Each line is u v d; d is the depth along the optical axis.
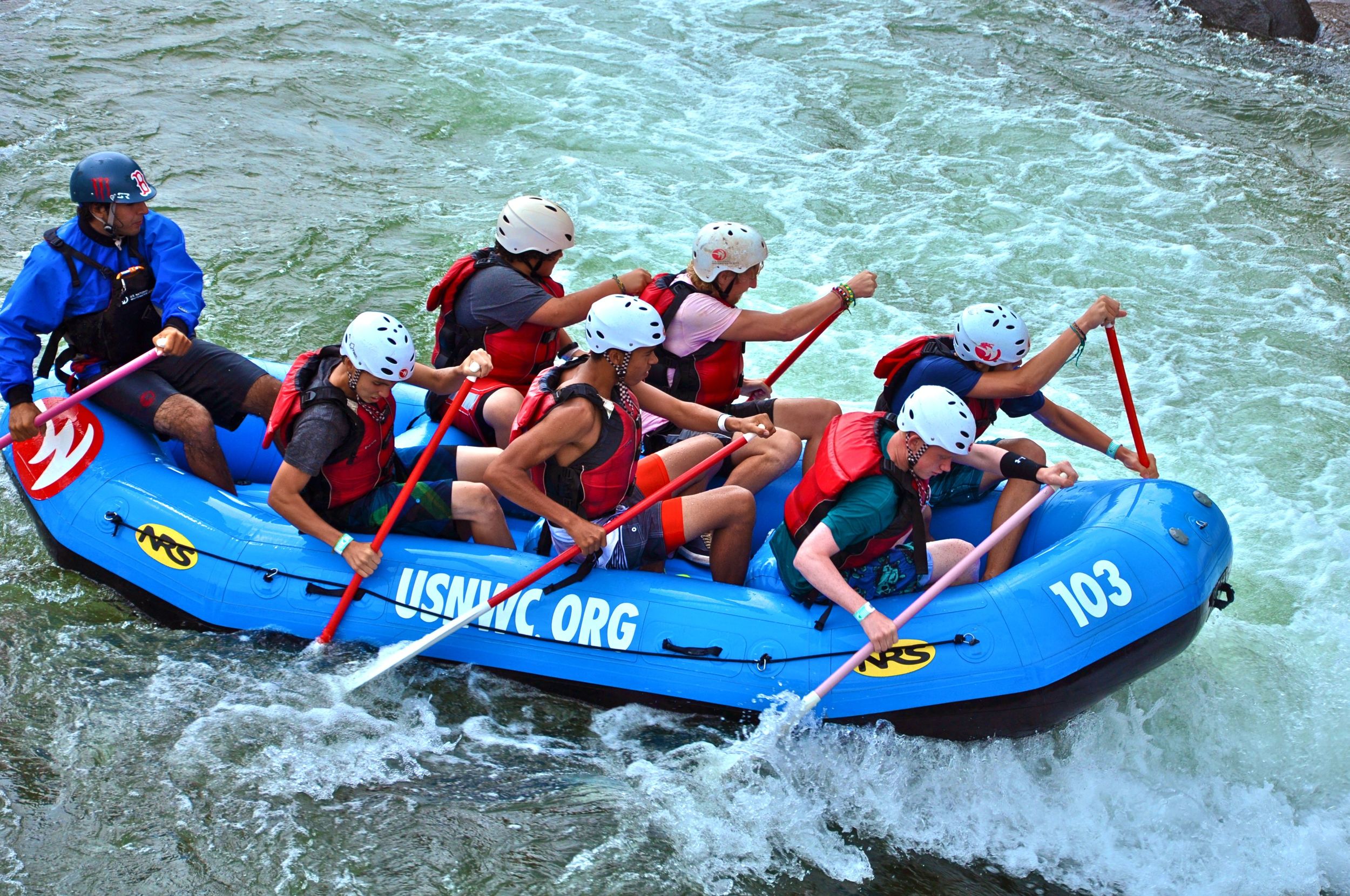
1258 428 12.88
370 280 14.61
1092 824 7.62
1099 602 7.71
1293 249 16.98
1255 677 9.06
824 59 23.06
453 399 8.17
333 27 22.58
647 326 7.37
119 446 9.06
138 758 7.46
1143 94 22.19
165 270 8.82
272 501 7.88
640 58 22.58
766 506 9.42
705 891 6.86
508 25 23.64
